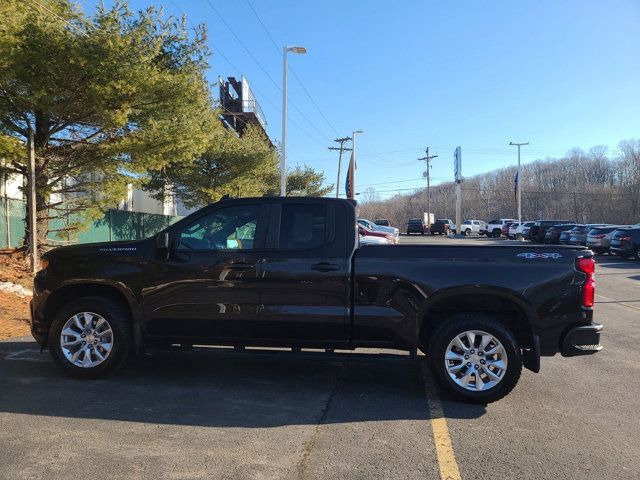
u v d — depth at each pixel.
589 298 5.13
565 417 4.84
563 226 35.62
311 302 5.35
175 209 38.84
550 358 7.15
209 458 3.85
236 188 27.03
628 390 5.70
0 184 16.80
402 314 5.25
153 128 13.04
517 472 3.71
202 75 14.51
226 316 5.45
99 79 11.49
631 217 70.31
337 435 4.34
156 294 5.55
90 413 4.72
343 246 5.40
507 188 104.50
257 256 5.44
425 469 3.74
